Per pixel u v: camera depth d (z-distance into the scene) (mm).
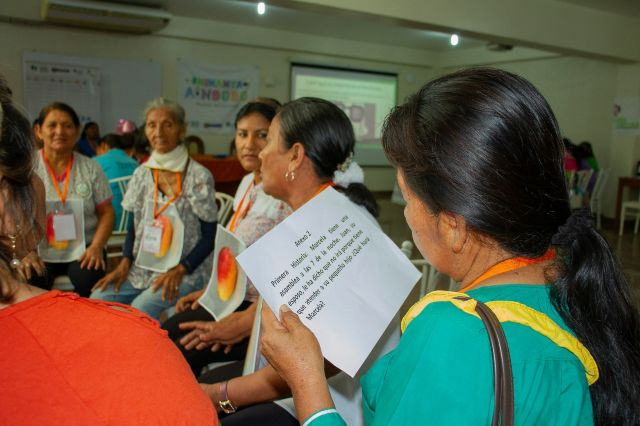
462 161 529
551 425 493
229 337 1406
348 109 9039
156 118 2045
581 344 542
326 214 851
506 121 523
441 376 498
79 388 448
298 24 7609
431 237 604
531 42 5477
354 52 8789
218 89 7980
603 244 579
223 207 2809
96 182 2361
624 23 6172
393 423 515
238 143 1692
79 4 5879
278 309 725
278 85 8445
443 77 590
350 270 805
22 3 6410
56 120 2223
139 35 7309
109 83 7188
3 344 456
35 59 6688
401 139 586
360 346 744
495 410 469
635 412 554
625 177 6836
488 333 500
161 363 496
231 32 7789
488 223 537
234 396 1036
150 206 2078
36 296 506
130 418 446
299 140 1160
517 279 576
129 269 2160
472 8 4992
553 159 544
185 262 1998
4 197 525
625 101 7137
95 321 505
